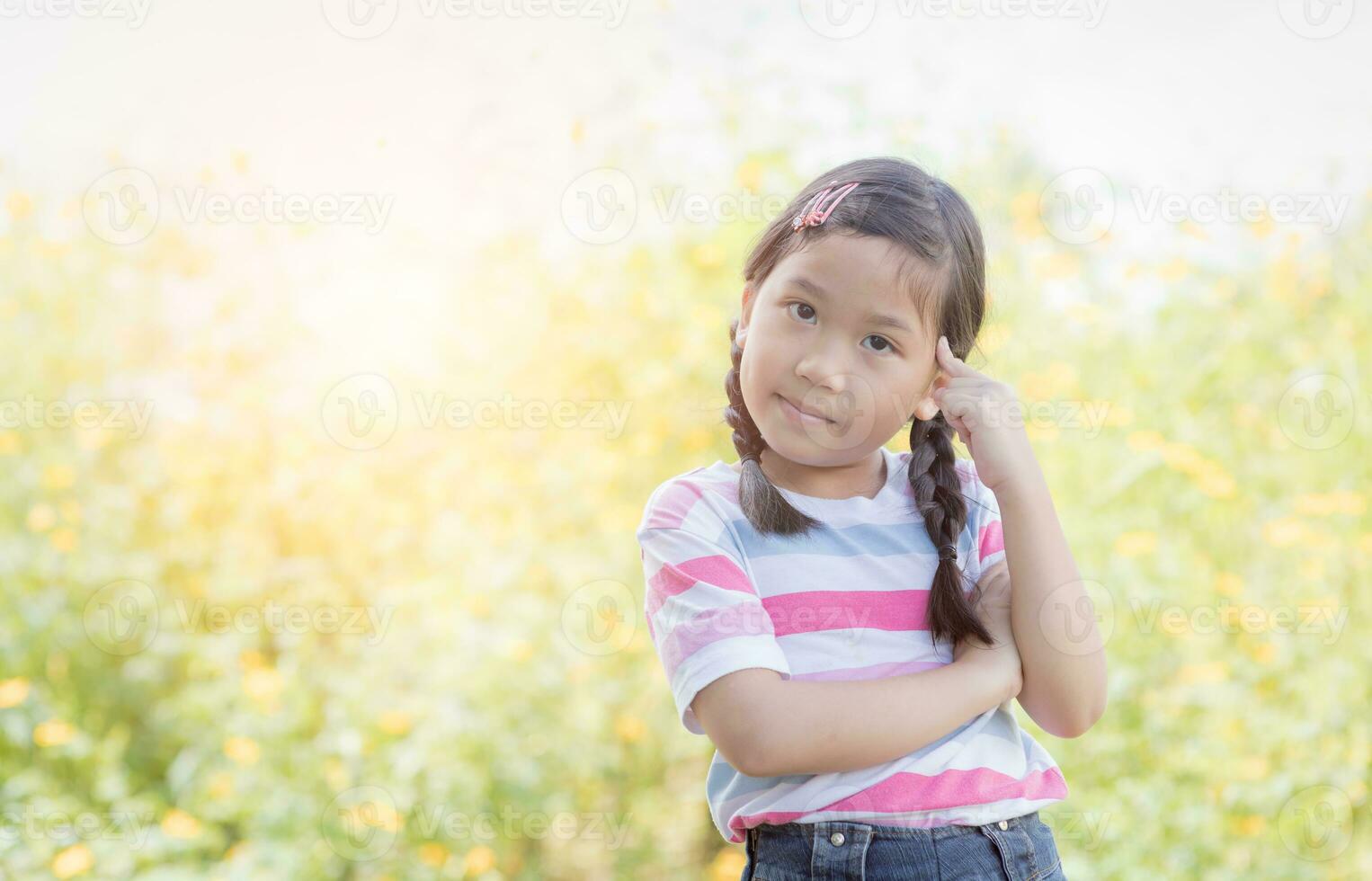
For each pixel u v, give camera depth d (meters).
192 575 3.72
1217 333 3.50
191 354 3.78
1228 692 3.02
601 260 3.57
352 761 3.17
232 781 3.22
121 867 3.00
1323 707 3.05
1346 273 3.68
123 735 3.48
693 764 3.30
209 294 3.78
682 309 3.50
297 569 3.62
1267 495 3.43
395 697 3.29
